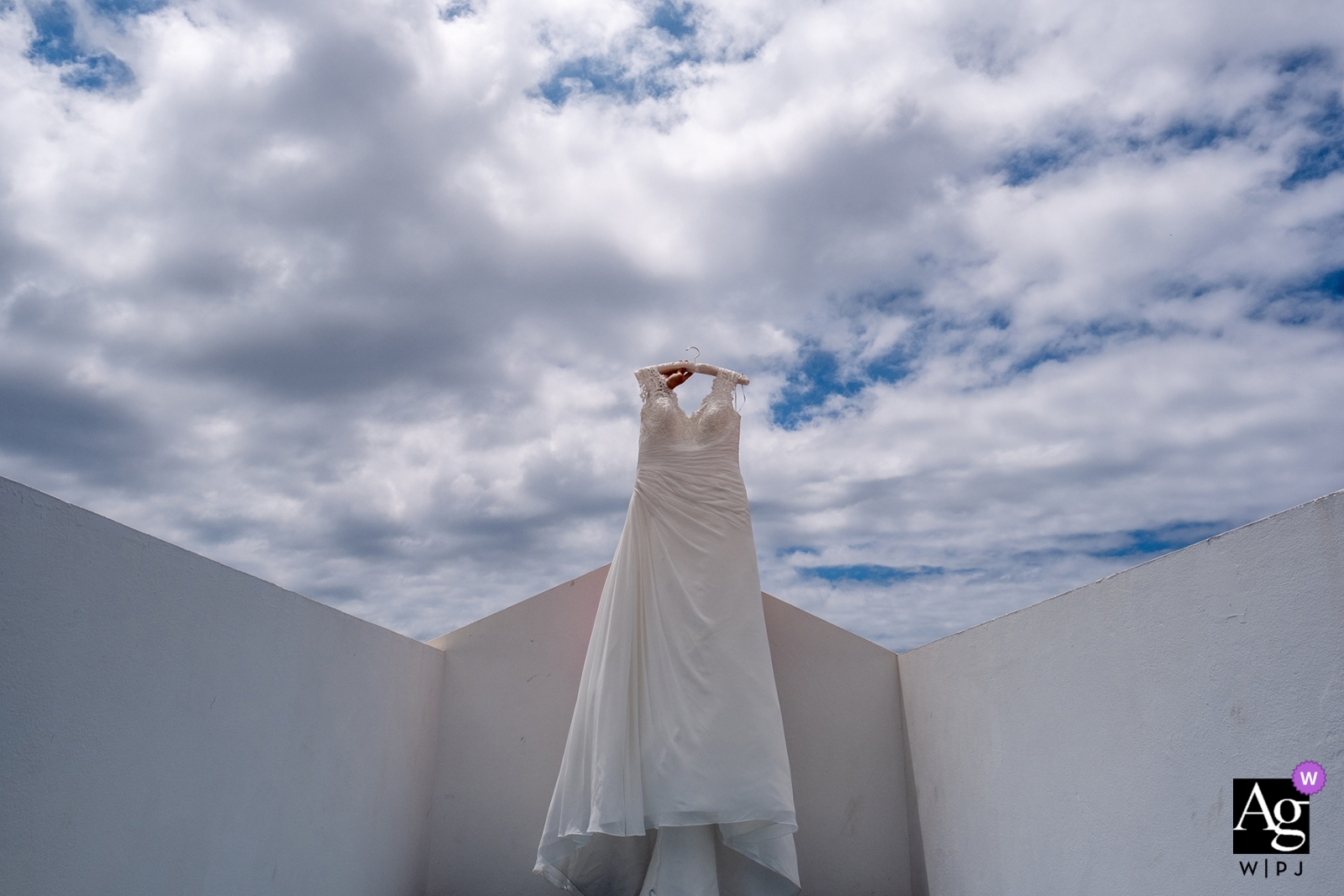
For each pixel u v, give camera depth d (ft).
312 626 10.98
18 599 6.31
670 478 15.01
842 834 16.08
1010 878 11.39
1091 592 9.62
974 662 12.95
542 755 16.43
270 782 9.82
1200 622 7.74
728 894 14.46
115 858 7.22
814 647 17.15
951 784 13.80
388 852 13.74
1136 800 8.55
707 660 13.57
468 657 17.02
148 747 7.68
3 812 6.10
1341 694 6.16
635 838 14.30
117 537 7.39
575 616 17.16
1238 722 7.18
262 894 9.59
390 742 13.84
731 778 12.85
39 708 6.46
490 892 15.71
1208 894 7.41
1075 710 9.83
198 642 8.50
